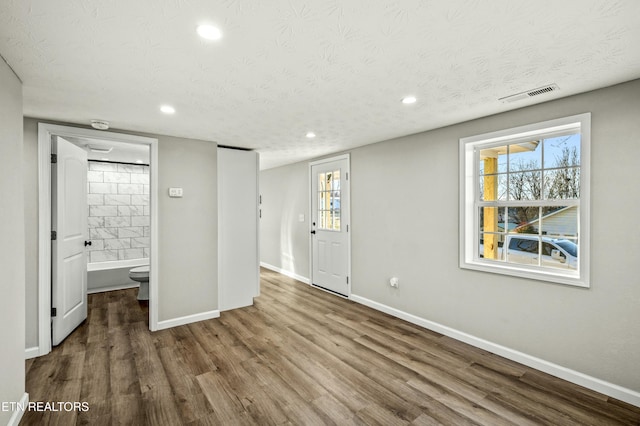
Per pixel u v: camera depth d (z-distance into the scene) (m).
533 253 2.64
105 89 2.08
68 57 1.64
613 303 2.11
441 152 3.17
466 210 2.97
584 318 2.24
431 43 1.54
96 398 2.12
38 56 1.63
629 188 2.04
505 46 1.58
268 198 6.51
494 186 2.89
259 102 2.37
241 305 4.09
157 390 2.22
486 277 2.82
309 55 1.65
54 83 1.98
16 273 1.88
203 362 2.62
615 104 2.08
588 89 2.15
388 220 3.77
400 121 2.92
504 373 2.43
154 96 2.22
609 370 2.13
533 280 2.51
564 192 2.46
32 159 2.71
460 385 2.27
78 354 2.76
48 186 2.80
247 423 1.88
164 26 1.37
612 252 2.11
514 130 2.59
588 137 2.19
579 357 2.27
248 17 1.31
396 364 2.58
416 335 3.16
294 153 4.62
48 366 2.55
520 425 1.85
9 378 1.77
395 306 3.71
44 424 1.86
